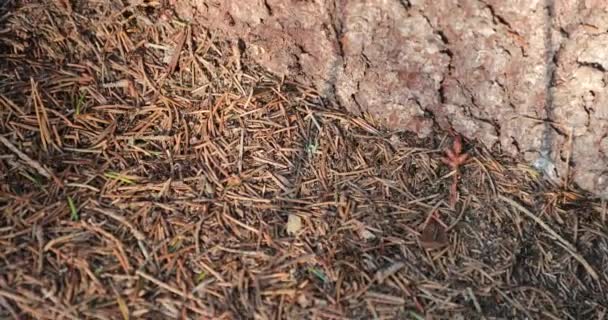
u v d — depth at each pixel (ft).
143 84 1.45
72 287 1.24
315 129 1.45
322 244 1.33
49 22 1.44
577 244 1.39
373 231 1.35
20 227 1.27
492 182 1.43
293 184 1.39
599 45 1.37
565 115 1.43
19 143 1.34
